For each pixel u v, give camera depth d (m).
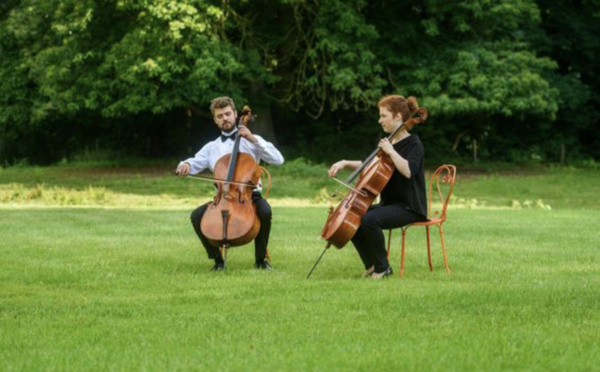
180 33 35.97
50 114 42.22
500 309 9.30
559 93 42.28
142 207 26.20
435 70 39.41
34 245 15.20
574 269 12.63
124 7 36.00
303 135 45.00
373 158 12.00
